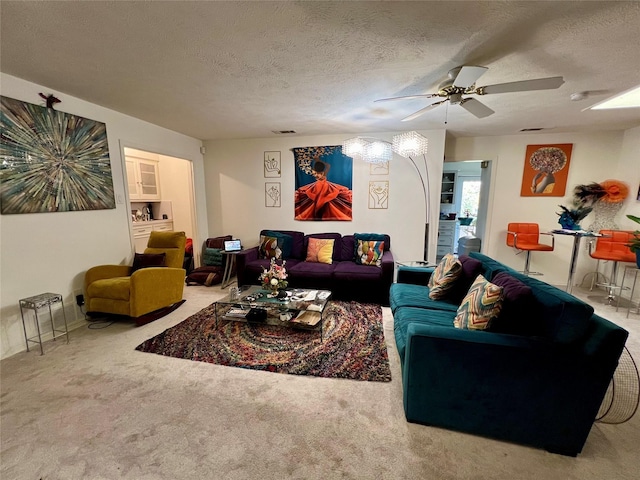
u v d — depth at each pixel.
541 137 4.38
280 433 1.64
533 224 4.44
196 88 2.61
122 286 2.90
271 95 2.79
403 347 1.86
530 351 1.48
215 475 1.39
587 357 1.42
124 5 1.47
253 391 2.00
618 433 1.66
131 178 4.90
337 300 3.75
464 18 1.57
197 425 1.69
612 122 3.67
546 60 2.04
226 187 5.05
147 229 5.09
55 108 2.72
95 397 1.92
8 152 2.39
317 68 2.20
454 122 3.72
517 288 1.75
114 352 2.49
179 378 2.14
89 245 3.12
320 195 4.68
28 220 2.56
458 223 6.91
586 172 4.30
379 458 1.49
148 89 2.65
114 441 1.58
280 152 4.73
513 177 4.55
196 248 5.00
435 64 2.13
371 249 3.96
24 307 2.45
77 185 2.96
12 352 2.46
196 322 3.09
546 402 1.50
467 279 2.56
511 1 1.42
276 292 3.00
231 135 4.59
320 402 1.89
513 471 1.43
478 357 1.54
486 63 2.10
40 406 1.83
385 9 1.50
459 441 1.60
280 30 1.70
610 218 4.23
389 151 3.68
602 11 1.49
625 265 3.90
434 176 4.25
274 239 4.32
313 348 2.57
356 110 3.24
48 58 2.06
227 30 1.70
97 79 2.43
